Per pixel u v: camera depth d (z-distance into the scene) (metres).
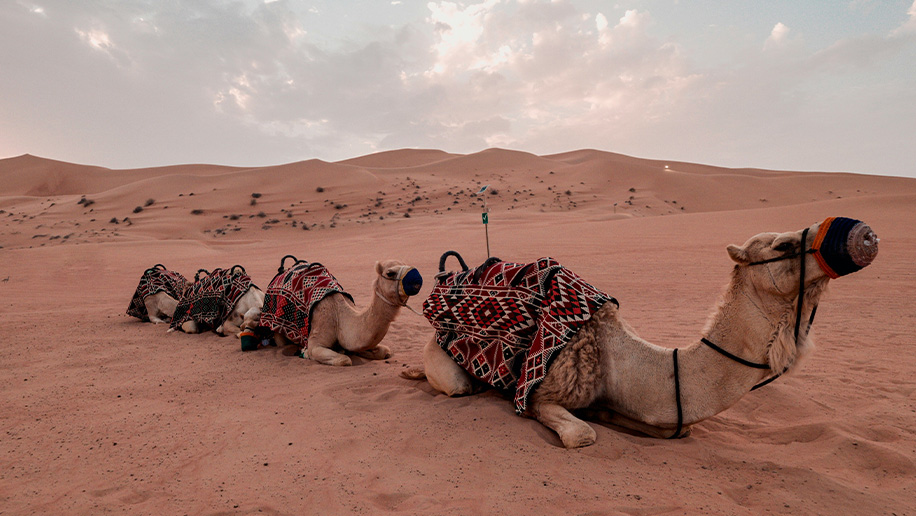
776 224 35.66
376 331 6.88
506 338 4.84
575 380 4.22
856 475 3.74
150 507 3.43
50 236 76.12
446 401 5.30
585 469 3.71
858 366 6.74
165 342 9.28
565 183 126.81
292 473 3.86
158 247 46.59
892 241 23.80
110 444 4.60
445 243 36.53
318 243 49.88
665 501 3.28
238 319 9.77
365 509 3.29
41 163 167.62
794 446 4.26
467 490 3.48
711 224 36.91
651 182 127.19
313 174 124.56
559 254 25.64
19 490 3.76
